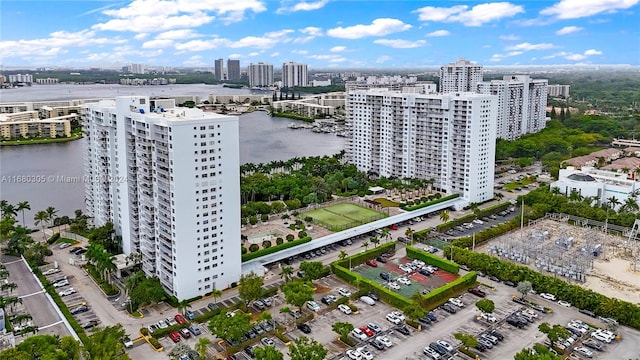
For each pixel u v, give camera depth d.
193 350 170.62
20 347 156.50
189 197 199.12
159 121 197.50
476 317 195.62
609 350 173.50
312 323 191.62
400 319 191.88
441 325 190.12
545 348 159.50
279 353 156.00
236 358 167.75
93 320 191.75
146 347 175.00
